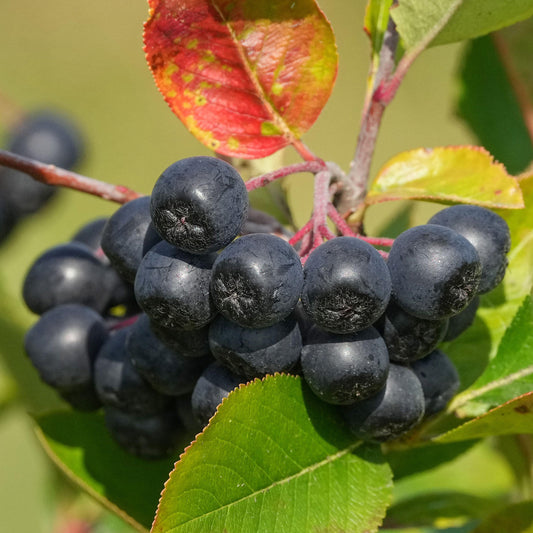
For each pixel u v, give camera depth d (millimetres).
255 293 202
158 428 231
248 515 208
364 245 206
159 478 244
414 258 206
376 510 215
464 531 248
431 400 220
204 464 206
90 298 239
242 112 228
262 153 229
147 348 218
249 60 225
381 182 232
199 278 207
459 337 236
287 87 227
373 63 234
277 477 212
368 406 214
